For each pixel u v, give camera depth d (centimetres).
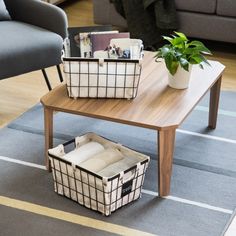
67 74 209
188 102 213
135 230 197
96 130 264
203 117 278
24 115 279
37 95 304
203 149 250
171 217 204
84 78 210
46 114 216
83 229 197
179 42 220
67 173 205
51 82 320
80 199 208
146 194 217
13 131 262
